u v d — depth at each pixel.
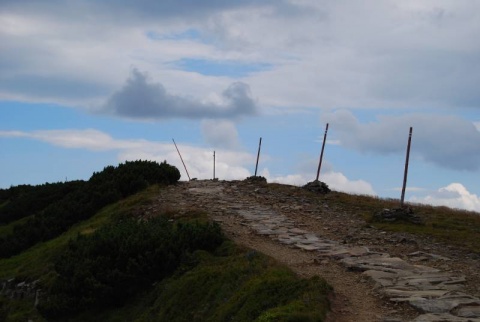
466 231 28.92
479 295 16.83
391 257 21.92
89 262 25.70
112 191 40.03
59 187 51.22
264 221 29.36
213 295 20.30
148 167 43.47
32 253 35.84
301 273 19.58
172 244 25.27
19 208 48.94
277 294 16.98
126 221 29.69
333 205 34.69
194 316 19.91
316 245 24.20
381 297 16.62
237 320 16.62
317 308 15.10
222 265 22.53
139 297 24.58
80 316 24.95
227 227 27.91
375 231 27.78
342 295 16.89
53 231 38.50
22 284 30.19
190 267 24.06
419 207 36.03
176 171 44.00
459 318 14.41
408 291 16.94
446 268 20.56
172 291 22.39
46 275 29.55
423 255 22.70
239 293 18.45
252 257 22.03
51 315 25.39
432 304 15.50
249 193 37.72
